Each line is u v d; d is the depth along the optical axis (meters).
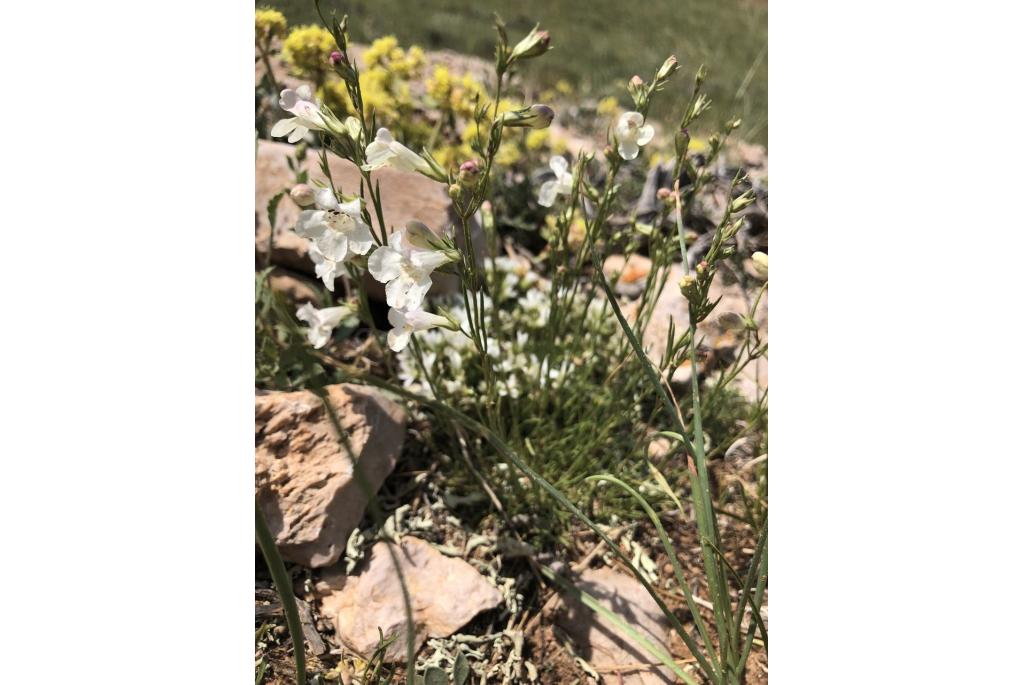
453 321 0.24
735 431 0.37
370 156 0.22
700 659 0.24
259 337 0.33
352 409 0.31
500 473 0.32
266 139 0.43
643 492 0.33
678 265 0.45
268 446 0.29
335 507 0.28
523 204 0.49
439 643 0.27
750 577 0.23
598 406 0.33
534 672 0.27
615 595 0.29
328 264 0.26
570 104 0.73
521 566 0.30
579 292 0.42
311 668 0.25
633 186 0.53
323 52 0.43
